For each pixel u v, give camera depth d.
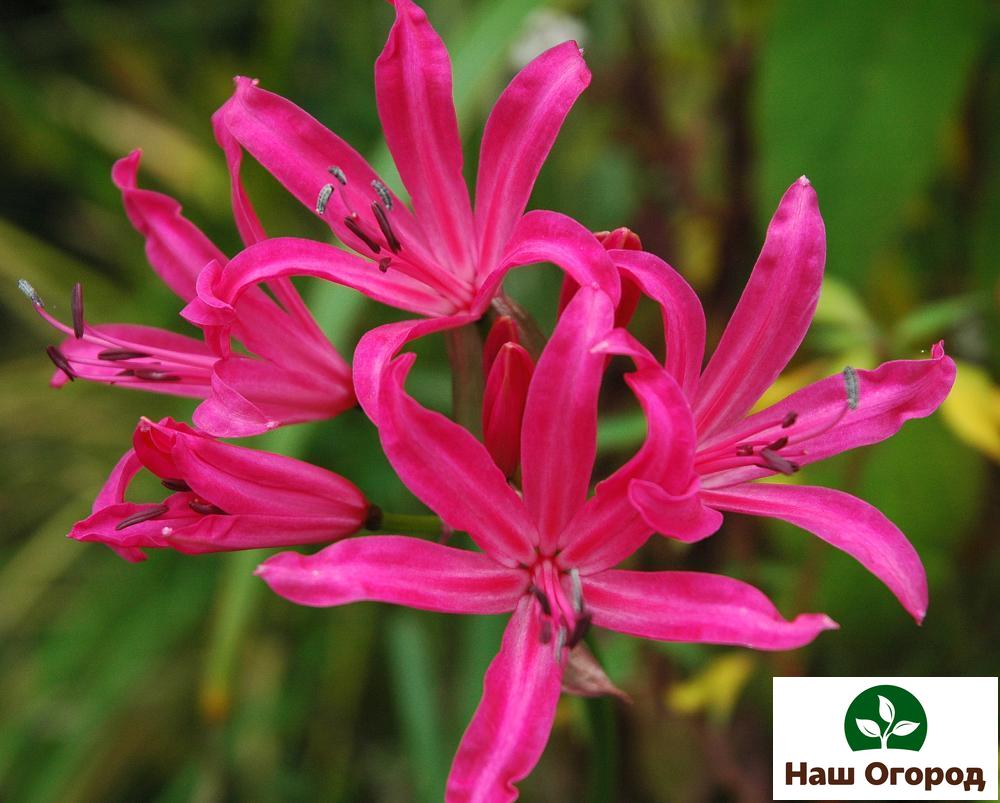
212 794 0.52
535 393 0.33
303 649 0.57
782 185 0.42
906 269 0.46
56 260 0.69
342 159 0.35
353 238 0.35
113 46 0.71
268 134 0.35
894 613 0.42
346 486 0.34
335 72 0.66
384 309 0.57
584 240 0.33
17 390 0.69
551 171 0.58
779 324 0.34
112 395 0.67
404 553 0.33
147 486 0.61
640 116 0.51
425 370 0.56
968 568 0.43
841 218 0.42
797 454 0.34
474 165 0.56
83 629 0.57
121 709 0.56
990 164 0.44
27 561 0.63
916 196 0.42
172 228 0.36
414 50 0.35
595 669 0.34
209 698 0.43
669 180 0.50
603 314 0.33
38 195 0.83
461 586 0.33
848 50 0.41
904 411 0.34
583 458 0.33
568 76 0.35
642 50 0.51
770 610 0.32
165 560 0.58
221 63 0.69
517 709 0.33
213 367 0.34
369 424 0.54
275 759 0.55
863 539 0.33
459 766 0.32
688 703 0.42
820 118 0.42
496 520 0.33
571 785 0.48
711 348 0.47
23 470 0.68
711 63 0.48
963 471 0.41
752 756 0.44
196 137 0.67
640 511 0.32
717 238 0.47
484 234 0.35
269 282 0.35
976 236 0.44
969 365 0.44
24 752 0.56
